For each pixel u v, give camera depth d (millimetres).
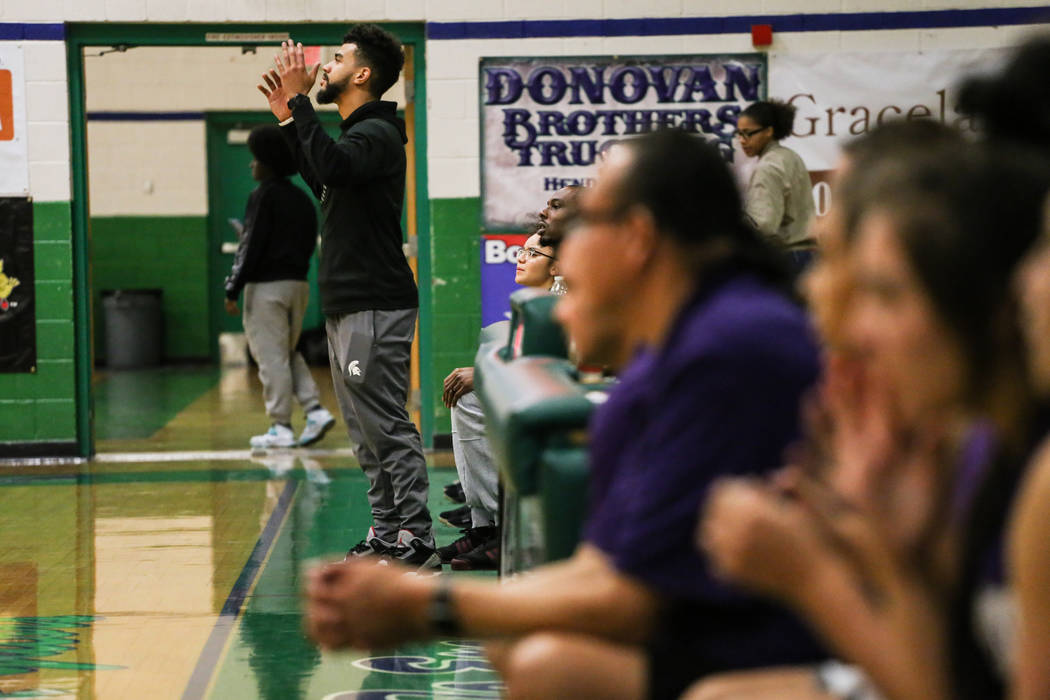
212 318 21828
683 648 2543
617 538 2543
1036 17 11625
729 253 2734
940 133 2377
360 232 6949
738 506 2041
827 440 2262
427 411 12008
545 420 2926
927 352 1987
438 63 11758
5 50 11695
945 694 1989
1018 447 2047
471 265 11891
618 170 2785
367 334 6930
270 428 12898
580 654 2574
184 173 21500
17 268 11805
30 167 11781
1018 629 1944
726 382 2498
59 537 8312
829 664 2361
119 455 11969
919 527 2141
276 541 8117
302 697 5062
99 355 21703
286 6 11750
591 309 2822
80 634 6039
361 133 6883
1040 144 2344
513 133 11820
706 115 11867
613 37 11789
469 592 2557
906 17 11797
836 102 11867
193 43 11844
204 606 6547
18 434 11820
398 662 5559
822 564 2004
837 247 2119
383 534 7207
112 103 21281
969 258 1948
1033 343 1878
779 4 11797
